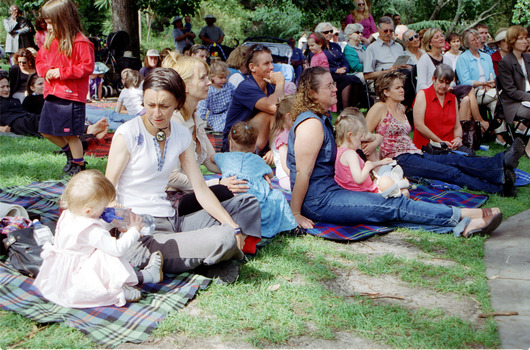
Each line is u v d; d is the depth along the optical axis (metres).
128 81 8.84
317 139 4.29
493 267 3.68
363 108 10.22
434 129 6.42
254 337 2.72
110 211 2.96
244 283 3.33
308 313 3.00
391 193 4.32
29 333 2.67
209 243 3.12
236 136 4.41
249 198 3.60
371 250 4.02
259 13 25.48
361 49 10.94
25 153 6.58
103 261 2.88
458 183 5.61
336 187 4.45
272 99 5.43
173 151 3.33
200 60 4.00
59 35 5.21
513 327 2.87
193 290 3.10
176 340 2.68
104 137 7.11
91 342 2.61
